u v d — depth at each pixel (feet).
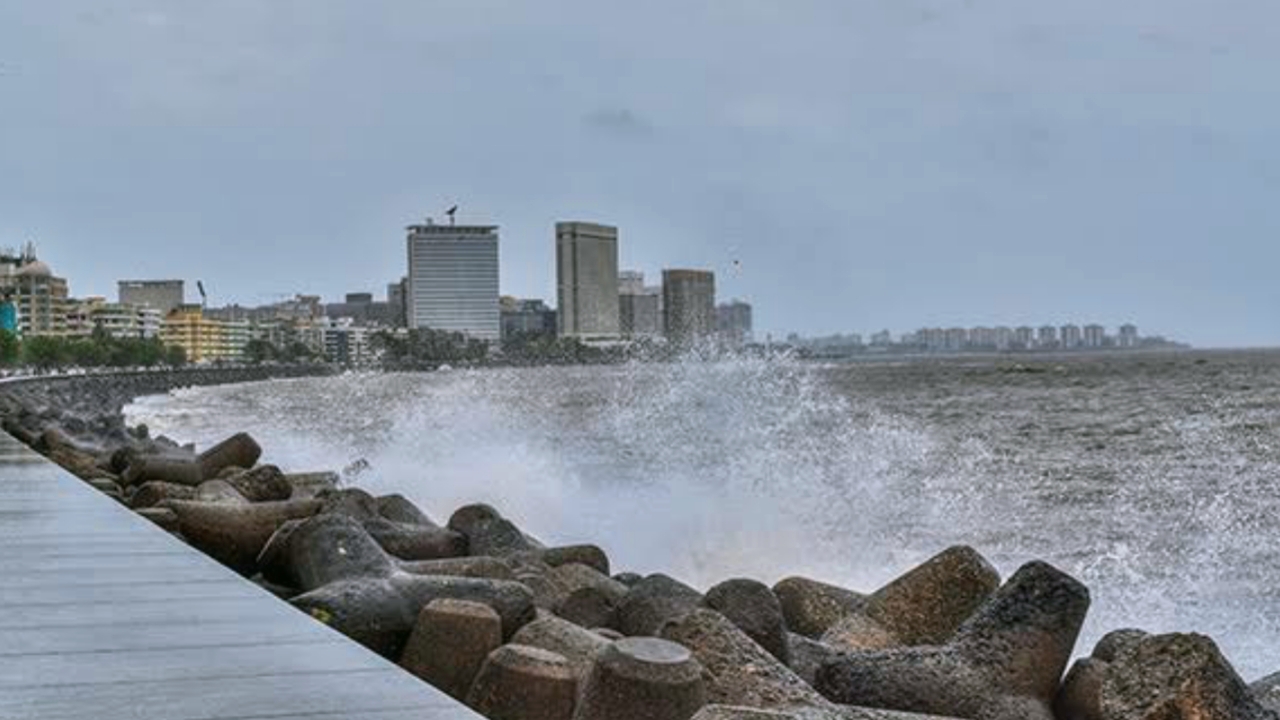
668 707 28.25
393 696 21.36
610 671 28.68
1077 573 91.04
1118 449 209.36
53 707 20.83
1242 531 112.47
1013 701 37.81
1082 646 68.33
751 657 33.91
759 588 42.37
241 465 100.37
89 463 101.81
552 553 63.21
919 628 47.29
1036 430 259.60
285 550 50.08
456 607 35.88
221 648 25.36
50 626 27.76
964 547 48.70
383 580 40.65
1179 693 31.68
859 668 38.17
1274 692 36.24
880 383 605.31
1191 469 173.47
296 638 26.40
